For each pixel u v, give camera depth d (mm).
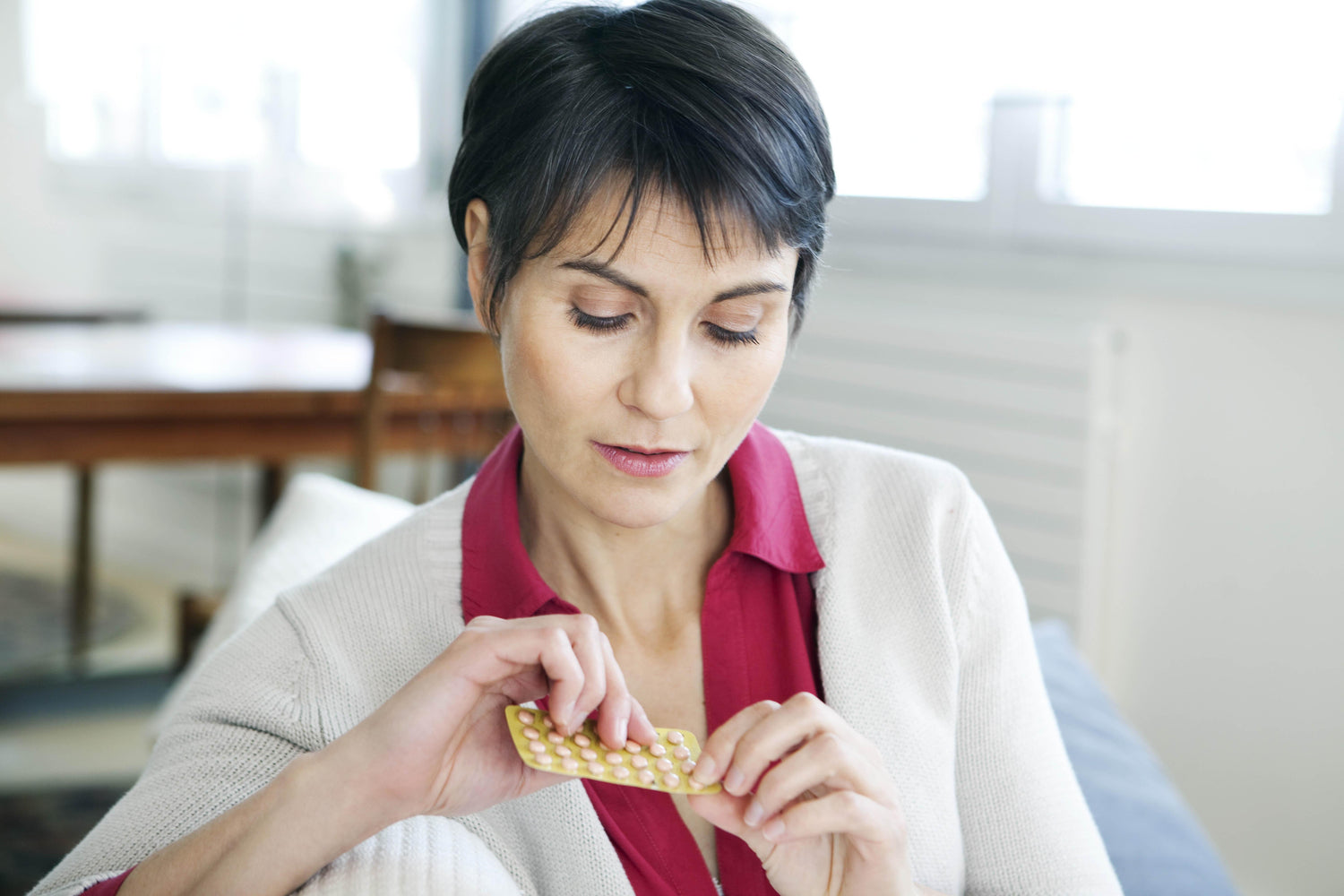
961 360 2578
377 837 843
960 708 1025
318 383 2793
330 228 3965
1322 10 2238
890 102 2850
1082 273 2533
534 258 832
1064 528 2467
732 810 802
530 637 785
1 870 2373
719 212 803
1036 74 2615
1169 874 1304
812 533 1047
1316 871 2287
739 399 859
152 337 3418
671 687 997
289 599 1004
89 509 3723
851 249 2918
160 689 3410
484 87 876
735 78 807
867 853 809
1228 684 2377
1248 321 2316
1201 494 2395
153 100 4137
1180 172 2439
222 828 795
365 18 3844
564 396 846
